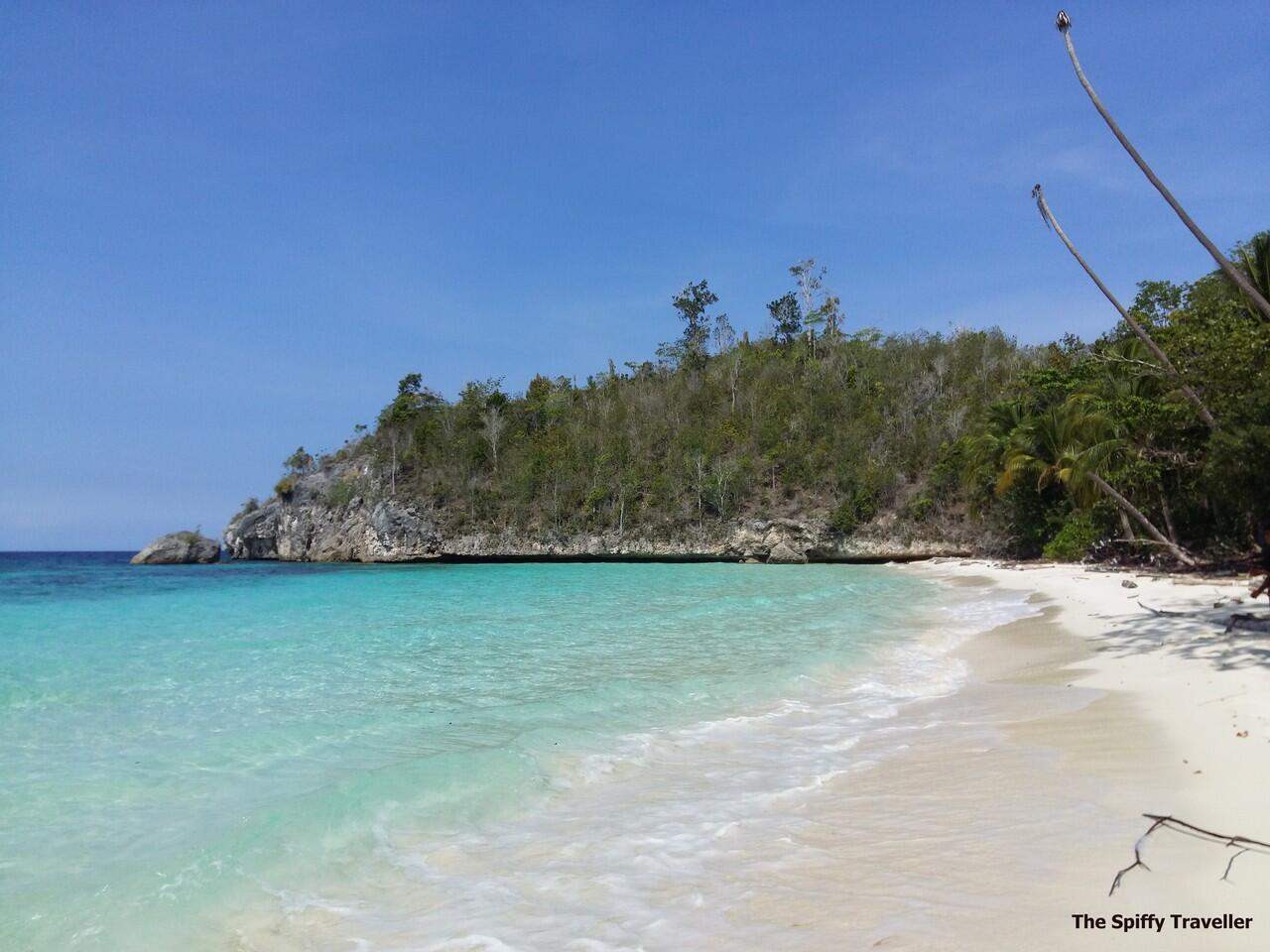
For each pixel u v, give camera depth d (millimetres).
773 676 10633
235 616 20000
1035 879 4191
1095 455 28031
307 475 75625
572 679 10984
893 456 58938
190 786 6469
